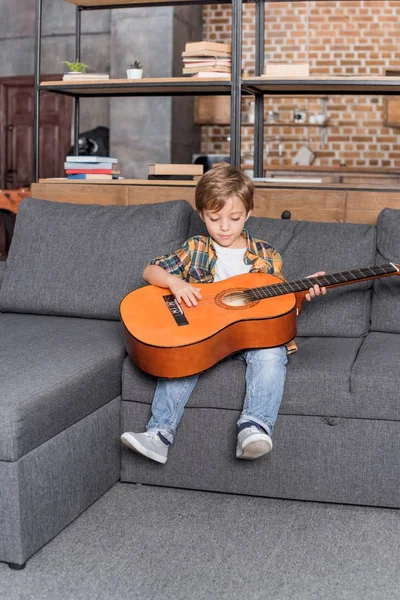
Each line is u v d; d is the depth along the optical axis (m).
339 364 2.25
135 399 2.36
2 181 9.25
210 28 8.83
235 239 2.49
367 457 2.19
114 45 8.09
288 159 8.69
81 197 3.91
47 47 8.99
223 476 2.31
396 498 2.19
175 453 2.34
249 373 2.21
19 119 9.22
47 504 1.97
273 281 2.41
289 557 1.93
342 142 8.55
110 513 2.19
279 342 2.21
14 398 1.88
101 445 2.26
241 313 2.21
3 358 2.21
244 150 8.78
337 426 2.20
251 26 8.72
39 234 2.98
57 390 2.00
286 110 8.57
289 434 2.24
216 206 2.35
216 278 2.51
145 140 8.05
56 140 9.09
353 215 3.48
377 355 2.32
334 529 2.10
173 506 2.25
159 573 1.85
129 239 2.87
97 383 2.22
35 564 1.90
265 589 1.78
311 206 3.53
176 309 2.27
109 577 1.83
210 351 2.13
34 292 2.89
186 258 2.52
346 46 8.50
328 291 2.67
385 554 1.95
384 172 7.59
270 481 2.28
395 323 2.64
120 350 2.40
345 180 7.71
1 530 1.86
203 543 2.01
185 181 3.81
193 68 3.87
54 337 2.49
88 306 2.82
